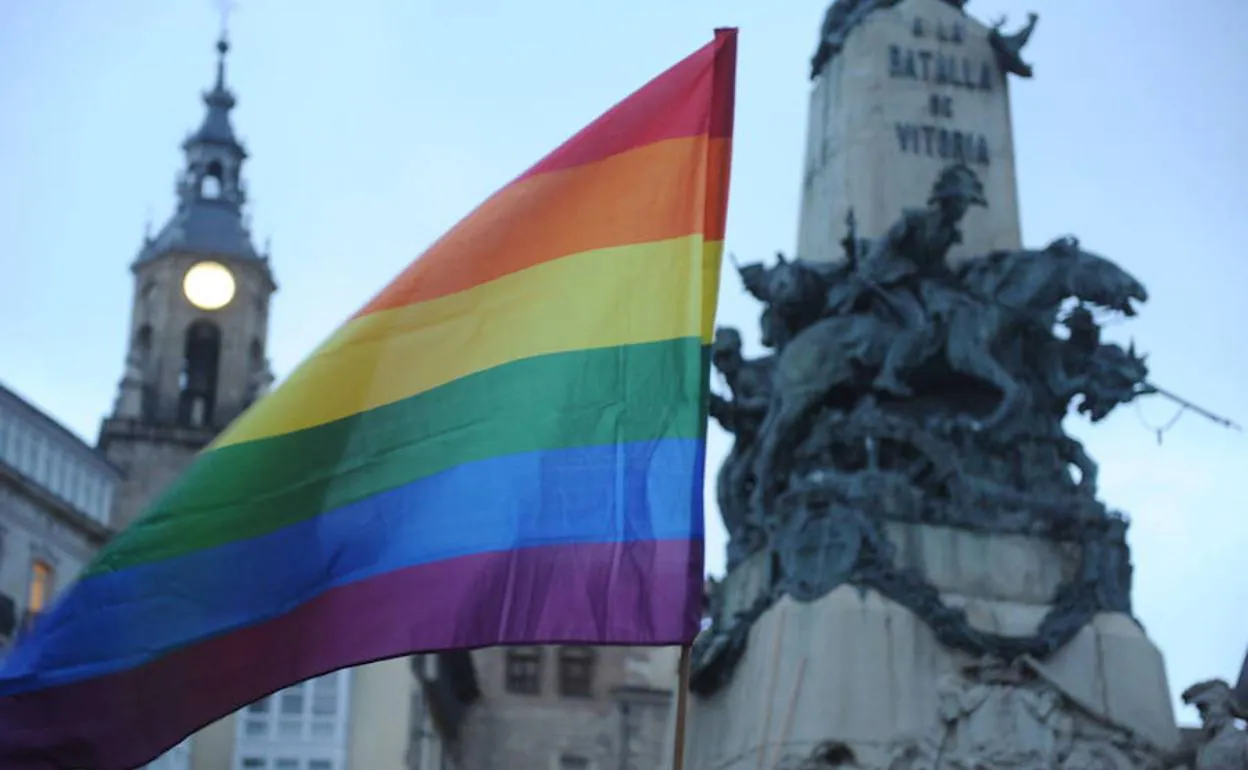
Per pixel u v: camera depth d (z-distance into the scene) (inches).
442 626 493.0
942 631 918.4
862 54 1111.6
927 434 970.7
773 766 904.3
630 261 522.6
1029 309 998.4
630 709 2206.0
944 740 900.6
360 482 511.2
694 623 483.2
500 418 510.9
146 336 2245.3
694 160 530.6
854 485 952.3
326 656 498.0
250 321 2274.9
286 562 504.7
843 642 916.6
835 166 1104.2
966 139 1096.8
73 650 492.7
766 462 992.2
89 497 1875.0
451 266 527.2
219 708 496.4
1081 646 928.9
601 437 505.7
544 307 521.0
